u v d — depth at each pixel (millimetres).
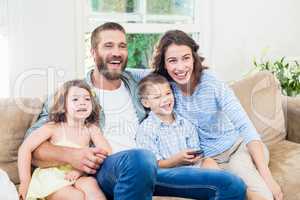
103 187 1525
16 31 2127
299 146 2004
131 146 1726
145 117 1783
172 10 2660
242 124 1781
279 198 1615
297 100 2188
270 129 2080
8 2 2092
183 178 1518
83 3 2357
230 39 2695
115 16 2518
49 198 1534
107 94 1769
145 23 2568
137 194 1359
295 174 1712
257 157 1725
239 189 1492
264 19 2762
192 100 1812
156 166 1412
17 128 1752
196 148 1795
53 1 2225
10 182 1552
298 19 2855
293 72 2551
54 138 1648
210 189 1496
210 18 2645
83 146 1664
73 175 1562
